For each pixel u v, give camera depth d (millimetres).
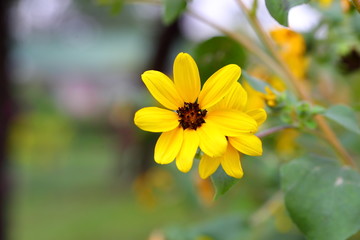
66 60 4715
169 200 968
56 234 1712
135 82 1502
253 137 380
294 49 573
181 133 389
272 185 729
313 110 450
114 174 2203
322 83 678
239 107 393
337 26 572
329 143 459
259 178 767
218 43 507
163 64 1509
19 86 2023
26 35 2770
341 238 419
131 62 4156
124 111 865
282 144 673
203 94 396
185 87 396
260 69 585
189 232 624
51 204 2070
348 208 426
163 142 391
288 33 567
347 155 453
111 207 1924
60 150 2779
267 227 736
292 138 667
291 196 438
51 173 2668
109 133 3725
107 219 1770
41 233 1733
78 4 2318
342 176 439
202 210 918
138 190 982
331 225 424
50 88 4590
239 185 786
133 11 2645
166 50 1491
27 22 2504
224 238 619
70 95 4648
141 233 1596
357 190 431
